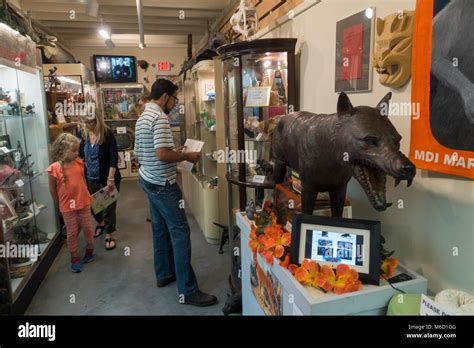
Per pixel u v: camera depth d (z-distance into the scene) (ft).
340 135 3.57
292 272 3.96
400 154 3.08
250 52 7.23
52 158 10.36
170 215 7.98
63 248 12.29
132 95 24.31
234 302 7.46
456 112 3.43
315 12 6.59
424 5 3.74
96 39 22.74
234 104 8.01
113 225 12.06
